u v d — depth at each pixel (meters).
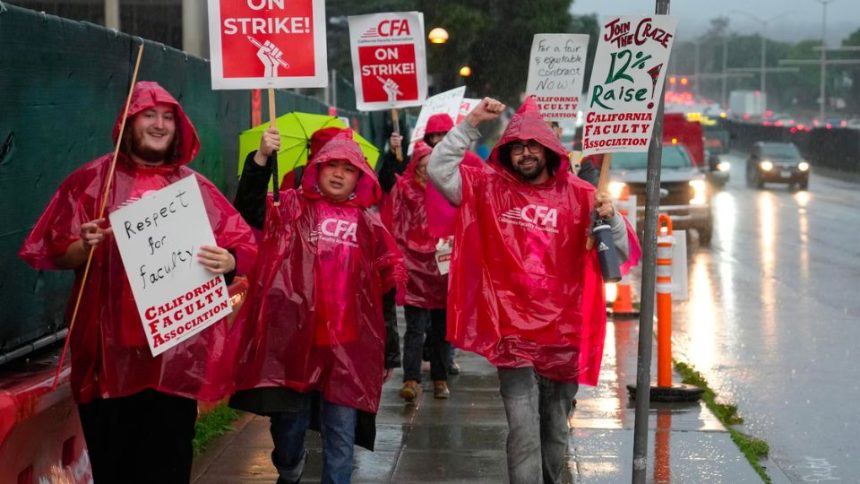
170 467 7.93
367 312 9.33
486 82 58.62
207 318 7.69
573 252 9.43
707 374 16.94
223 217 8.02
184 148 7.86
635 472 9.48
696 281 27.86
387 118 37.47
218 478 10.86
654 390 14.49
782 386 16.17
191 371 7.73
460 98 16.88
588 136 9.23
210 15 9.59
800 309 23.38
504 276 9.33
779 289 26.42
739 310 23.20
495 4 57.53
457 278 9.40
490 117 9.30
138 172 7.77
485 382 15.77
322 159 9.07
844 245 37.00
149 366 7.66
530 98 9.71
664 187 35.88
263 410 8.98
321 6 9.56
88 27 9.91
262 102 17.02
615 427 13.05
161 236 7.51
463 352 18.39
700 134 49.16
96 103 10.15
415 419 13.46
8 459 7.54
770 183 71.38
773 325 21.36
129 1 29.62
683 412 13.88
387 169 16.62
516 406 9.19
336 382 9.09
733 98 161.88
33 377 8.17
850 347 19.14
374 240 9.41
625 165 37.31
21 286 8.67
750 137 126.25
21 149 8.56
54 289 9.43
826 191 70.19
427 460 11.63
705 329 20.88
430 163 9.39
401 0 53.09
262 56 9.61
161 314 7.52
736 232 41.59
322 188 9.20
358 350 9.21
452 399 14.61
